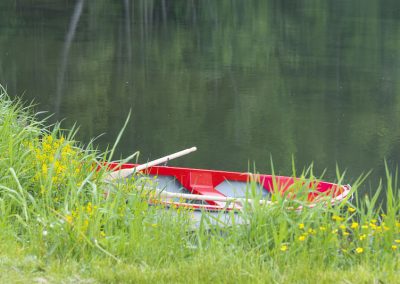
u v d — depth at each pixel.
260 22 95.25
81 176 15.82
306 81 61.22
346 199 14.38
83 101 52.06
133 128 45.34
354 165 39.06
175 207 17.20
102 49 73.00
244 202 14.69
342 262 12.62
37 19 90.94
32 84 57.03
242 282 11.16
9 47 72.31
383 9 105.19
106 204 14.08
